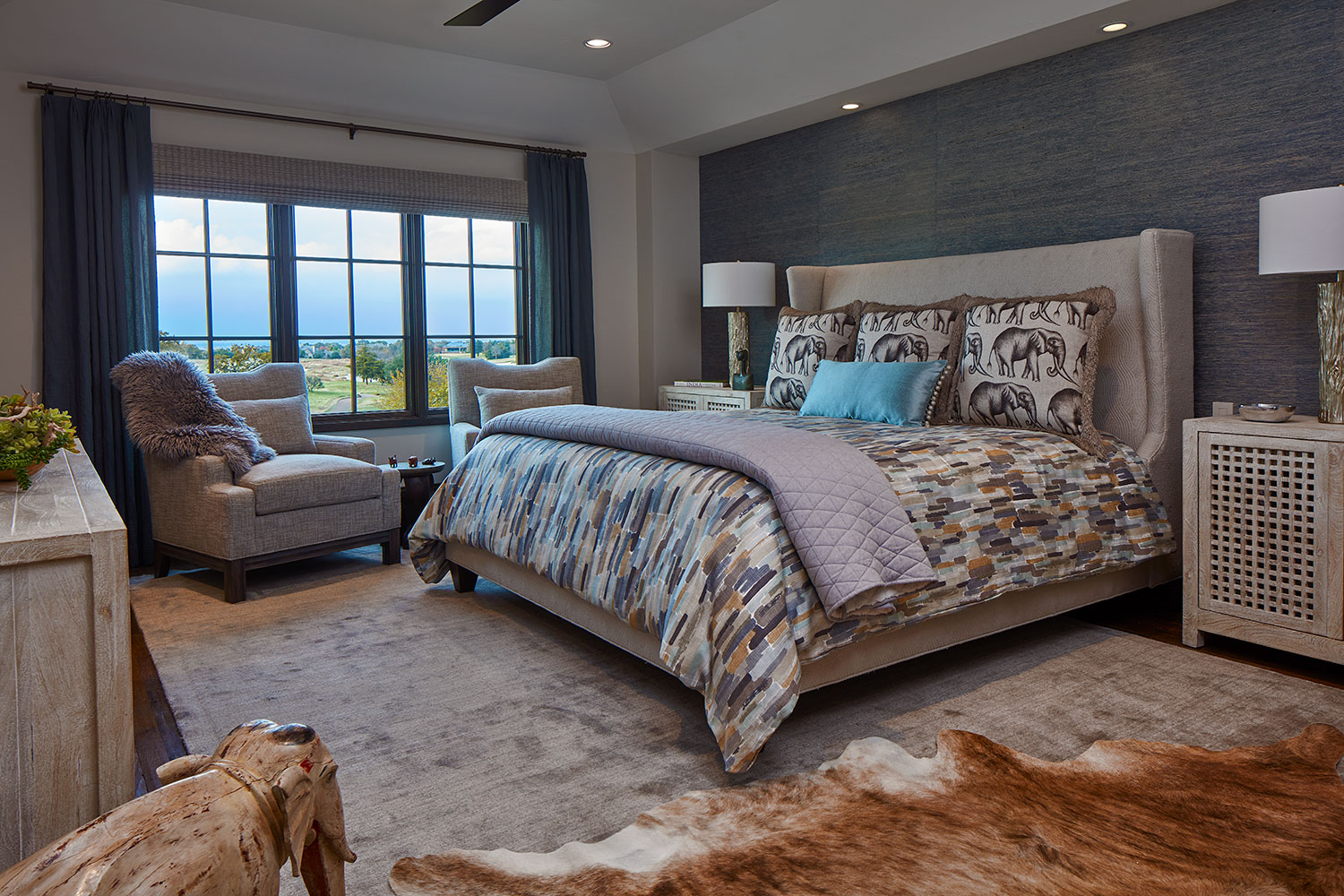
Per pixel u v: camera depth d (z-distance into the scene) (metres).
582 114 5.50
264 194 4.59
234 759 1.08
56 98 4.01
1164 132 3.52
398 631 3.19
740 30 4.46
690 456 2.51
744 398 5.14
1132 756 2.13
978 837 1.78
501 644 3.04
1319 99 3.08
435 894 1.62
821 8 4.11
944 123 4.36
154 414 3.81
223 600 3.62
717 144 5.61
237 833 0.98
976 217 4.26
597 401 5.84
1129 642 3.01
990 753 2.16
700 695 2.57
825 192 5.06
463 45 4.71
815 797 1.95
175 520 3.83
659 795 1.99
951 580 2.48
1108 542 2.93
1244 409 2.91
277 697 2.58
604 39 4.66
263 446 3.99
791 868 1.68
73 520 1.44
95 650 1.35
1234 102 3.30
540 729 2.34
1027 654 2.88
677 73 4.97
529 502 3.08
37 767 1.33
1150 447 3.29
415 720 2.41
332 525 3.94
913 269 4.34
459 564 3.65
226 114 4.48
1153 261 3.31
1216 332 3.42
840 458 2.40
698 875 1.66
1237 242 3.33
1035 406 3.25
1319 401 2.79
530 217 5.48
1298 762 2.10
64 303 4.09
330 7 4.16
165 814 0.96
